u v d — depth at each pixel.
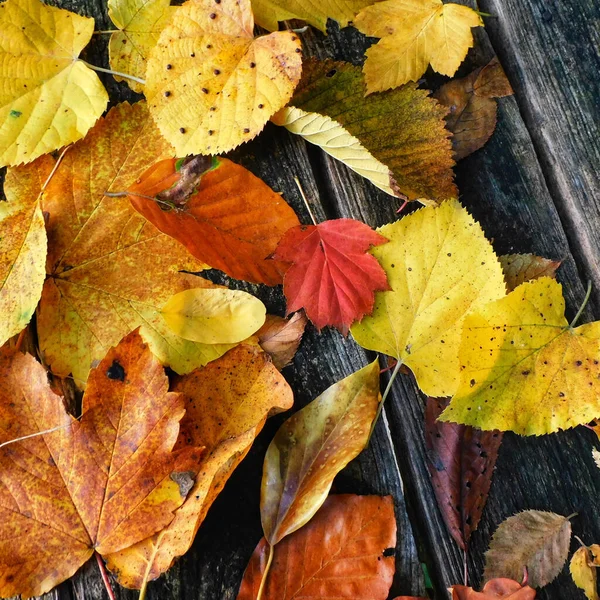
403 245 0.92
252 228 0.92
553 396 0.92
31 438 0.89
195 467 0.90
